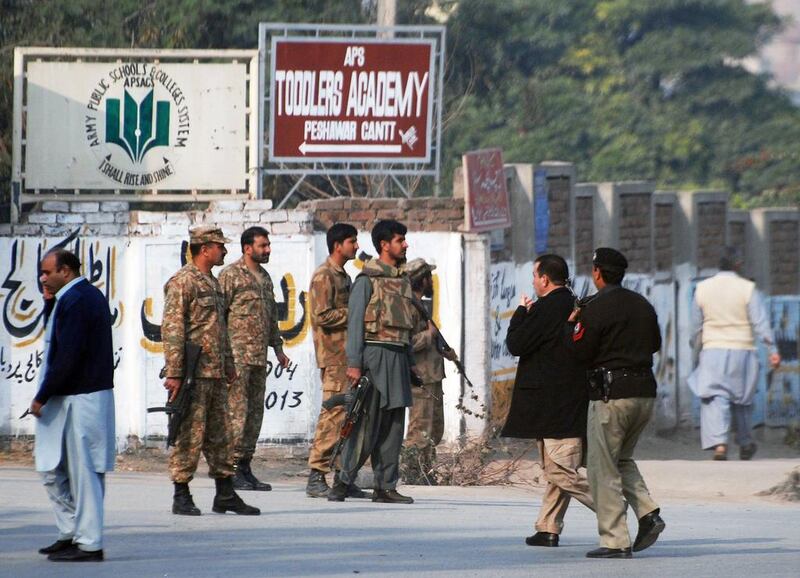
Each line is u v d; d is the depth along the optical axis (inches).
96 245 2206.0
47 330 1202.6
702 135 6845.5
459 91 4116.6
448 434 2329.0
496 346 2524.6
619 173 6530.5
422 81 2428.6
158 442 2194.9
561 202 2792.8
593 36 7126.0
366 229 2329.0
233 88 2330.2
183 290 1437.0
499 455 2338.8
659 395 3009.4
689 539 1396.4
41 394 1181.7
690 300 3161.9
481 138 5743.1
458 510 1616.6
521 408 1298.0
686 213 3154.5
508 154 5777.6
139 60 2301.9
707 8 7357.3
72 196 2279.8
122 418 2193.7
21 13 3100.4
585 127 6609.3
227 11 3250.5
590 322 1238.3
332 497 1657.2
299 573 1128.8
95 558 1184.8
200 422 1456.7
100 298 1210.6
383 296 1610.5
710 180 6707.7
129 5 3179.1
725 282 2493.8
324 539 1326.3
